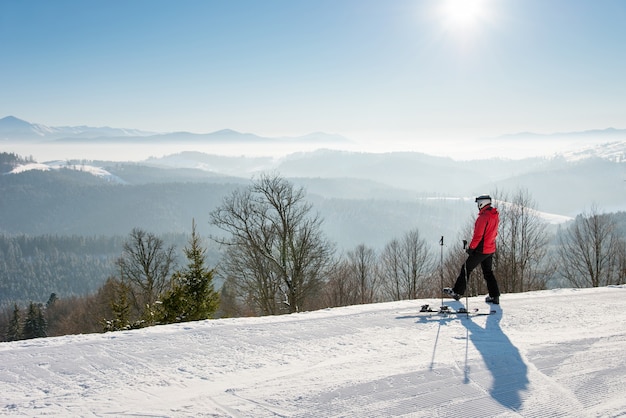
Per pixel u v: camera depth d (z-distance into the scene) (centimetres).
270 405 371
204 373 446
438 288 2889
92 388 408
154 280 2911
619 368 467
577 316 693
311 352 514
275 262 2100
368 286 3294
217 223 2216
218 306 1556
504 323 648
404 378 432
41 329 5784
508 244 2464
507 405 376
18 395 391
